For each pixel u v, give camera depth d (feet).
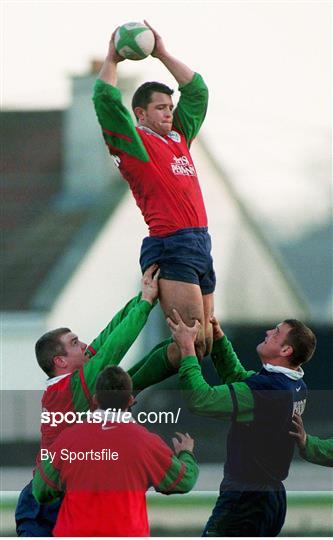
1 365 248.93
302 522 98.78
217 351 91.71
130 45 80.33
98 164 294.66
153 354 88.02
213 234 274.98
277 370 86.94
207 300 84.02
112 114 79.56
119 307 273.54
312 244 280.92
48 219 290.76
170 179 81.05
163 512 95.66
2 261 279.90
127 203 283.38
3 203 294.05
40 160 302.66
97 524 80.33
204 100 84.48
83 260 276.62
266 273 274.16
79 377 85.51
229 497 87.15
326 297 278.87
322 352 182.19
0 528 109.70
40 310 269.03
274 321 266.36
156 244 82.12
